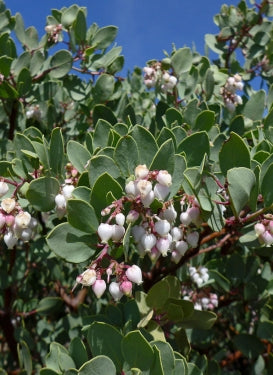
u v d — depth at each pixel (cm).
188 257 45
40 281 71
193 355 44
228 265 54
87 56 59
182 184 34
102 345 32
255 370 48
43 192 34
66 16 60
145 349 29
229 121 56
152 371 30
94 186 32
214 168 39
